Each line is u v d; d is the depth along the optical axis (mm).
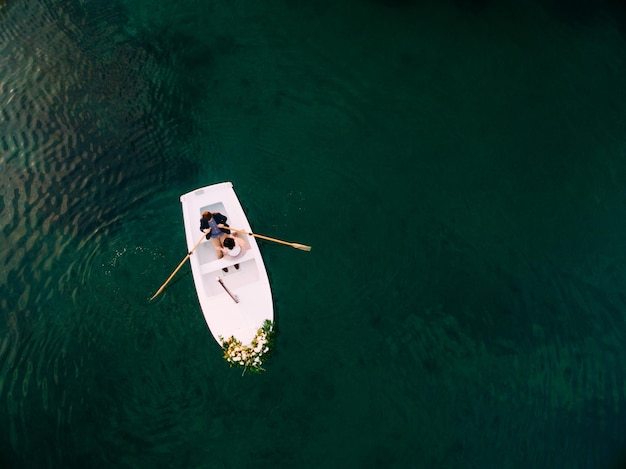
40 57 12594
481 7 13836
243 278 10188
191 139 11844
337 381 9430
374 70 12883
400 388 9406
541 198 11281
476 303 10141
